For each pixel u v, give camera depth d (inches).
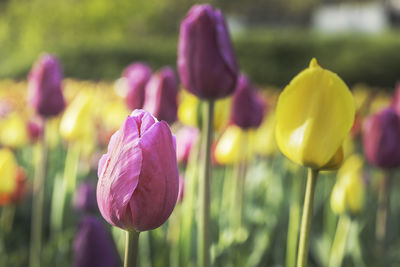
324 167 40.6
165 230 94.3
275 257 111.7
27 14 744.3
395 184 173.0
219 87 61.4
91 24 806.5
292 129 41.0
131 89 96.0
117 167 35.8
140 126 37.2
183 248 78.0
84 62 610.5
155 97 81.7
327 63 647.1
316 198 148.9
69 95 209.2
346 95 39.6
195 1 1102.4
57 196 119.0
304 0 1610.5
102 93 245.3
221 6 1424.7
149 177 35.7
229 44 62.2
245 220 110.6
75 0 791.7
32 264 103.0
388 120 80.8
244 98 95.6
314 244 122.0
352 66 632.4
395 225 143.0
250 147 129.7
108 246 65.2
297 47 660.7
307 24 1673.2
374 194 149.9
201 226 60.7
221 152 111.5
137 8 871.1
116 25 837.2
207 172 60.9
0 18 806.5
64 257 100.0
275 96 268.8
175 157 37.1
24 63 580.4
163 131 36.2
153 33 1002.7
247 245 99.0
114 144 36.7
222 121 82.4
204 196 60.6
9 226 117.9
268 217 114.0
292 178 165.2
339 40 657.0
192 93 63.0
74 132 107.5
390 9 1512.1
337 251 98.9
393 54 625.6
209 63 60.8
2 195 102.3
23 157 168.7
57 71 94.1
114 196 35.8
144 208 35.9
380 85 628.1
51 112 94.3
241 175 98.8
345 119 39.6
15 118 142.2
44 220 142.3
